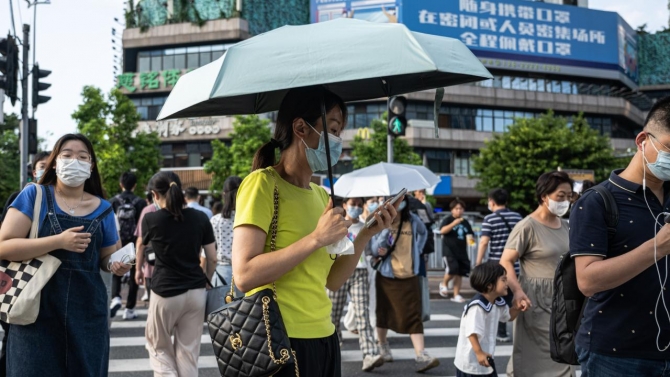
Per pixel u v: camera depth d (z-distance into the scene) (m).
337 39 2.18
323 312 2.47
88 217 3.44
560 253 4.59
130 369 6.28
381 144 32.81
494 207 7.35
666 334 2.58
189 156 41.22
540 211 4.73
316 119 2.43
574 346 3.14
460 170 43.16
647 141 2.56
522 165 34.56
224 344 2.30
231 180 7.15
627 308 2.62
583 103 46.22
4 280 3.18
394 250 6.34
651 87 57.34
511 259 4.62
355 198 7.30
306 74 2.11
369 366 6.17
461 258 11.88
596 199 2.66
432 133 41.81
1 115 11.13
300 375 2.34
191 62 41.62
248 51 2.21
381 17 43.97
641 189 2.64
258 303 2.29
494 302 4.51
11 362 3.22
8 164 38.56
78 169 3.37
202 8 41.50
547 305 4.54
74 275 3.30
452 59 2.22
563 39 48.00
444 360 6.81
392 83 2.96
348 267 2.66
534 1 47.41
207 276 5.26
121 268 3.45
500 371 6.33
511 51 46.50
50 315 3.23
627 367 2.63
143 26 41.69
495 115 44.62
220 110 2.88
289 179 2.51
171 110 2.32
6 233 3.24
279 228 2.38
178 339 4.95
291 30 2.32
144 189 32.47
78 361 3.27
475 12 45.75
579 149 34.06
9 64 11.27
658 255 2.39
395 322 6.34
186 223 4.91
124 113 32.03
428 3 44.53
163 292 4.82
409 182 6.96
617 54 49.62
